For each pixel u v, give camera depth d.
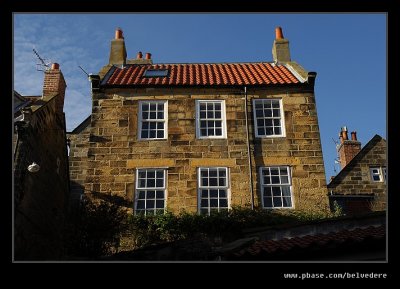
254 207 15.75
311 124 17.22
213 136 17.12
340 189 21.19
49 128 16.61
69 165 20.88
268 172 16.50
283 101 17.62
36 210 14.68
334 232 10.76
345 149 24.72
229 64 21.56
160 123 17.45
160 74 19.34
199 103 17.67
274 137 17.00
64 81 20.00
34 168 13.05
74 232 13.62
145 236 14.74
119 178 16.25
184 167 16.44
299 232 11.94
